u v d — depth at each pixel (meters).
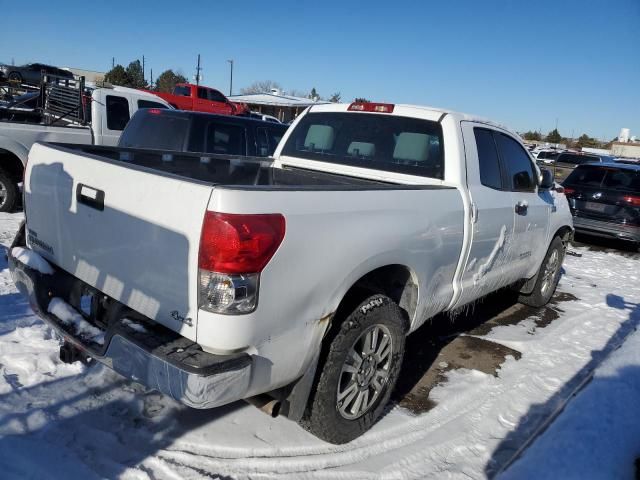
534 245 5.23
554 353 4.87
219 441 3.02
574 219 10.92
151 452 2.86
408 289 3.43
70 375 3.48
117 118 9.65
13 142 8.13
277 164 4.81
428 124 4.06
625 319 6.17
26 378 3.39
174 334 2.46
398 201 3.14
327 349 2.82
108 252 2.71
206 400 2.25
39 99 11.04
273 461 2.91
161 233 2.40
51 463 2.68
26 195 3.38
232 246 2.21
